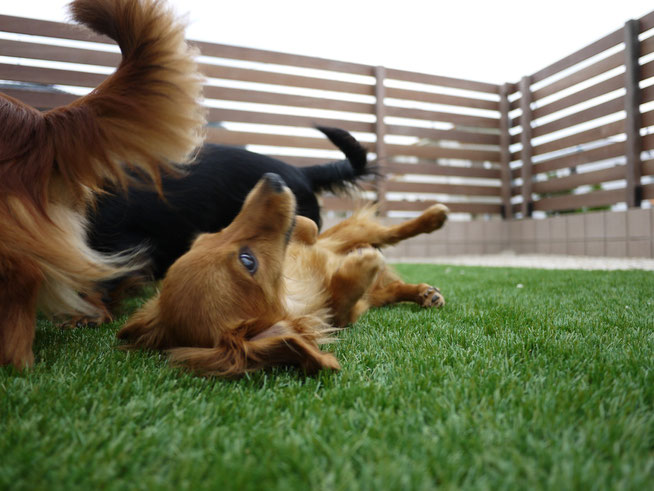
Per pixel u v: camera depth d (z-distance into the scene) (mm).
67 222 514
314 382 414
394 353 507
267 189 520
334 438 293
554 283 1158
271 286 497
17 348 436
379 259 647
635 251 2225
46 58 1880
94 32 535
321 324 563
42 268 459
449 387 385
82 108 493
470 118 3000
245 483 243
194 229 840
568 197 2660
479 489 235
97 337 612
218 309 456
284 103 2539
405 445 286
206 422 325
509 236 3094
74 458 269
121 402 368
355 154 1036
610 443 278
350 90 2707
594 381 398
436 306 814
